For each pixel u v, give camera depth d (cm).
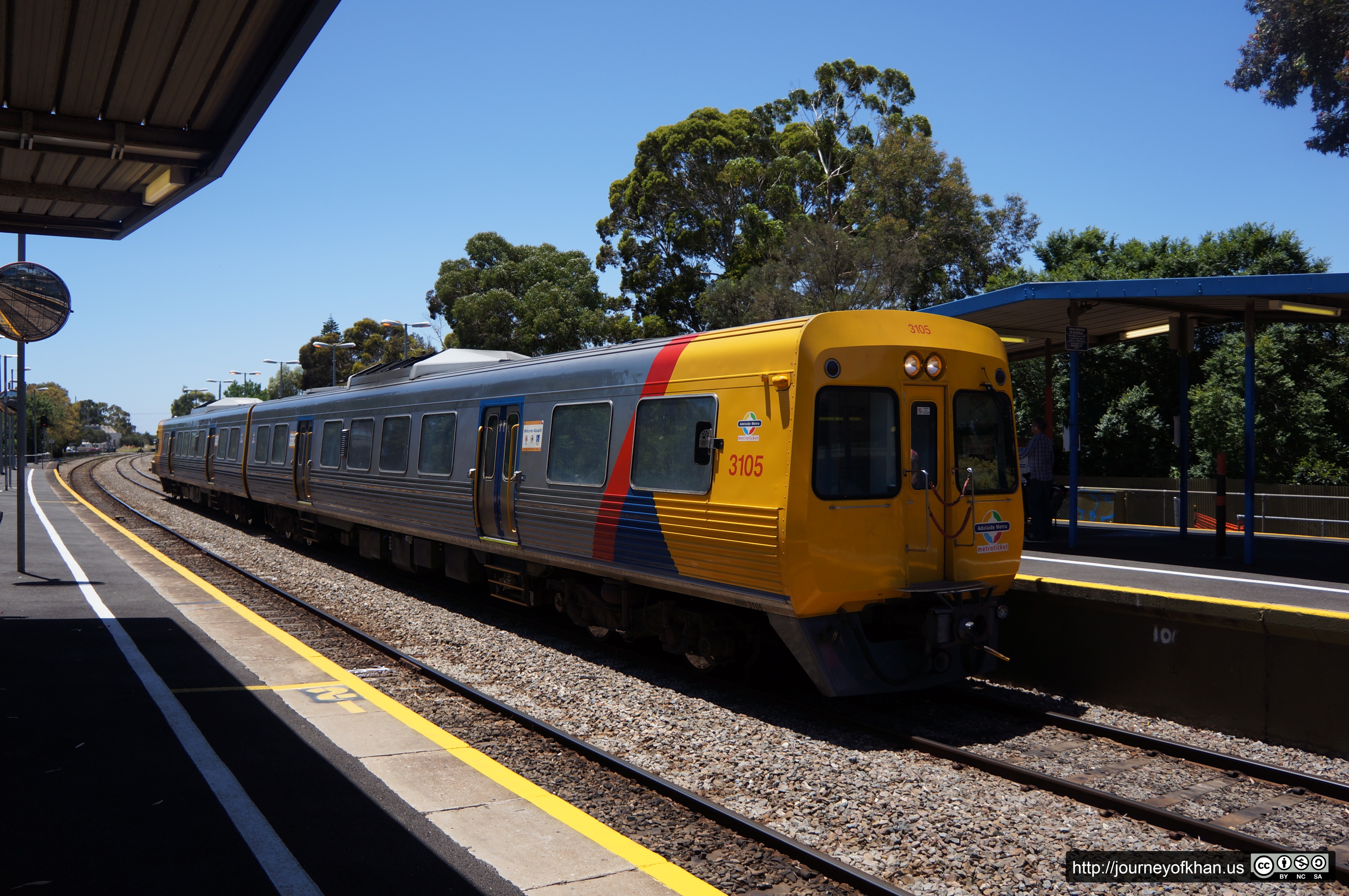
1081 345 1117
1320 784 534
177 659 759
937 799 520
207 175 855
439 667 824
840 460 661
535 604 1028
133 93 750
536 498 948
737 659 800
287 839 418
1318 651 607
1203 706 668
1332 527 1664
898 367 693
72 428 10562
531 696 739
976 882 422
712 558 714
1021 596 792
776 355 668
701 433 727
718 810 484
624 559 823
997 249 3803
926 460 706
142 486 3544
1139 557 1059
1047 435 1249
